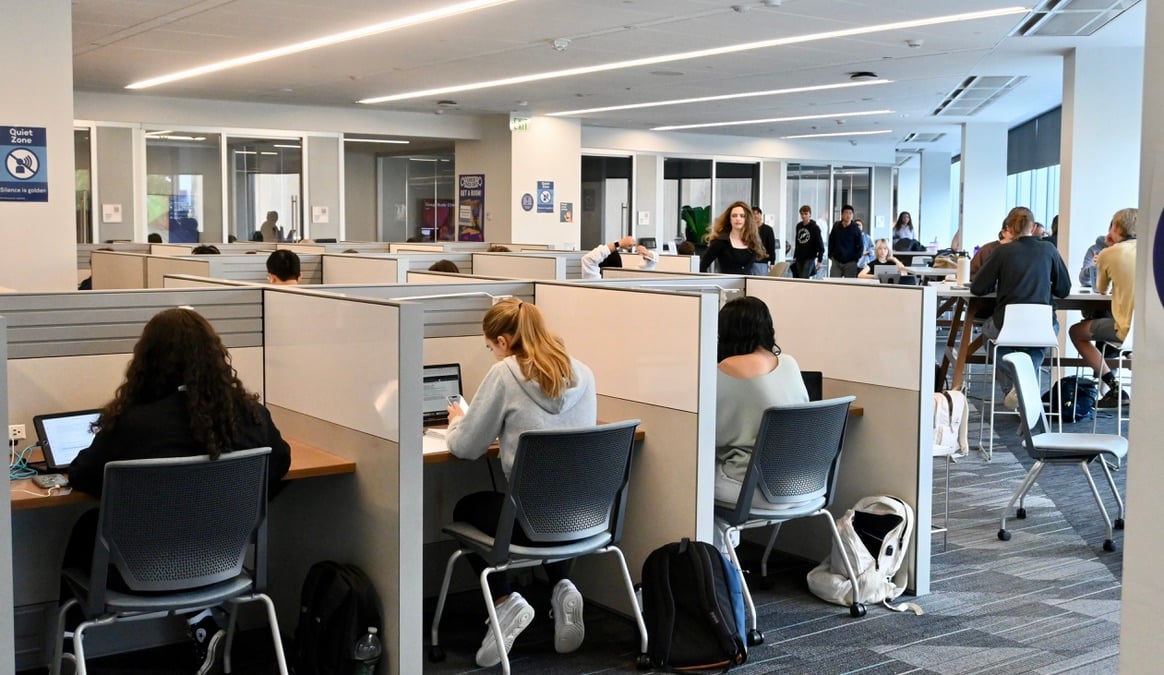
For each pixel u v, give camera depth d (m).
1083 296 6.93
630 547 3.61
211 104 12.70
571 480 3.04
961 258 8.23
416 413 2.85
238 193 13.06
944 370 6.08
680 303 3.36
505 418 3.15
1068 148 9.12
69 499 2.65
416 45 8.68
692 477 3.36
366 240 15.58
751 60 9.44
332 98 12.48
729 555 3.53
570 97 12.23
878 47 8.78
